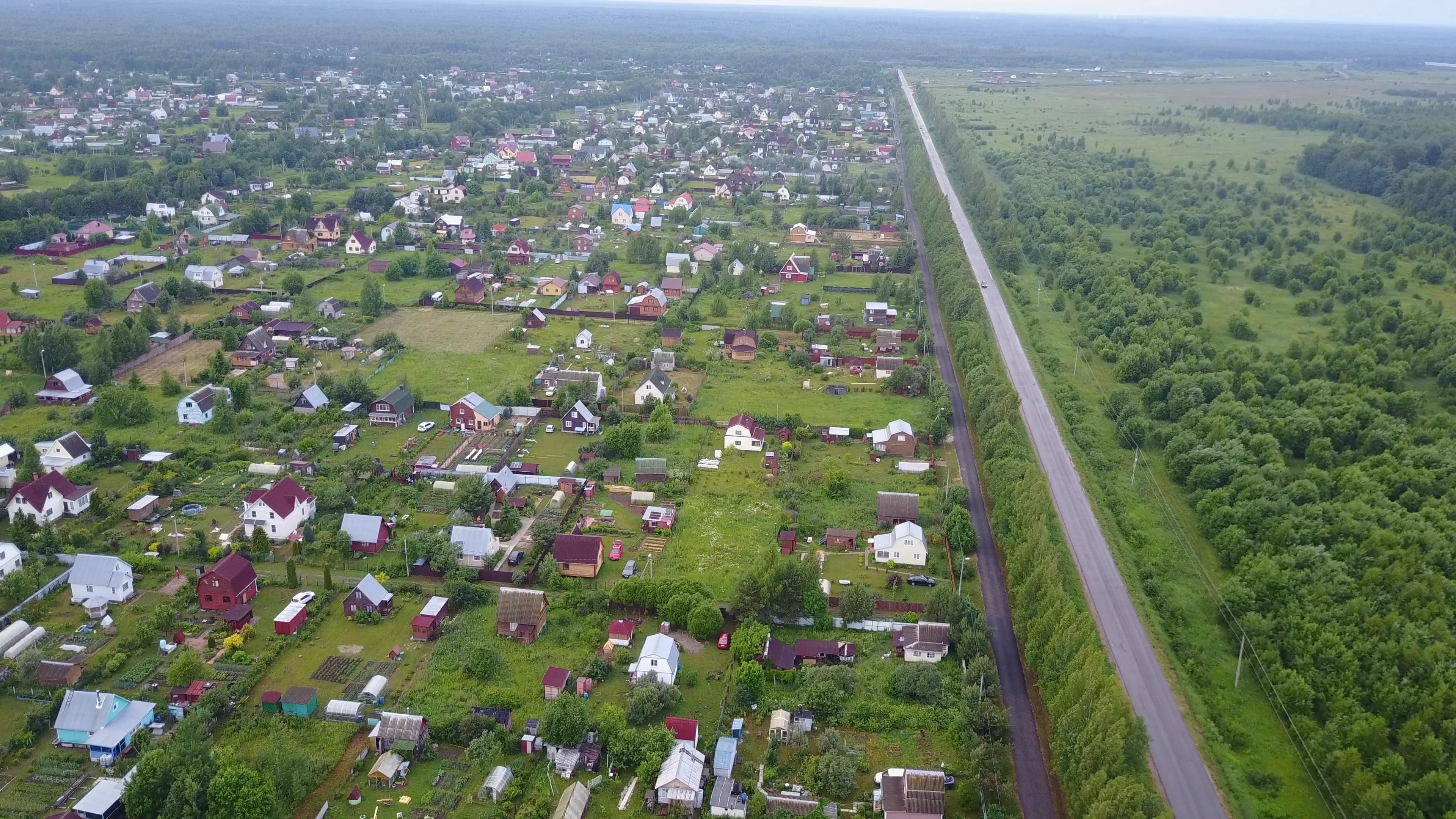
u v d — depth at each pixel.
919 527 115.69
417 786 76.31
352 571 105.00
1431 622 92.62
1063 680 83.38
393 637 94.75
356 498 120.19
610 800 76.00
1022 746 83.75
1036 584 96.69
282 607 98.50
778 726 83.19
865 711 86.00
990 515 123.44
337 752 78.94
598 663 89.75
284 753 74.31
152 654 90.62
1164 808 70.81
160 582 101.69
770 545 114.50
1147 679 92.81
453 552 106.56
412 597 101.12
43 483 111.94
